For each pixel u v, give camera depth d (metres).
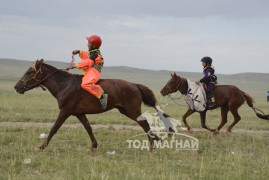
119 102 12.40
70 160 10.93
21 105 24.05
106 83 12.30
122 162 10.94
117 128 17.28
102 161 10.94
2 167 10.10
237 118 17.06
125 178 9.22
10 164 10.31
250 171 10.73
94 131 15.80
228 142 14.77
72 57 12.17
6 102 25.20
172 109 27.77
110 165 10.51
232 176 9.94
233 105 16.88
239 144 14.46
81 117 12.42
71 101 12.01
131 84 12.66
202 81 16.80
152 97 12.98
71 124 17.89
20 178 9.06
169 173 10.02
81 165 10.53
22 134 14.28
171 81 16.89
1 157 11.06
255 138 15.69
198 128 18.92
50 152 11.97
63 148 12.58
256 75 145.00
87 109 12.13
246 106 34.69
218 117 23.88
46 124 17.42
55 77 12.23
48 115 19.92
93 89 11.89
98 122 18.88
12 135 13.91
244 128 19.53
